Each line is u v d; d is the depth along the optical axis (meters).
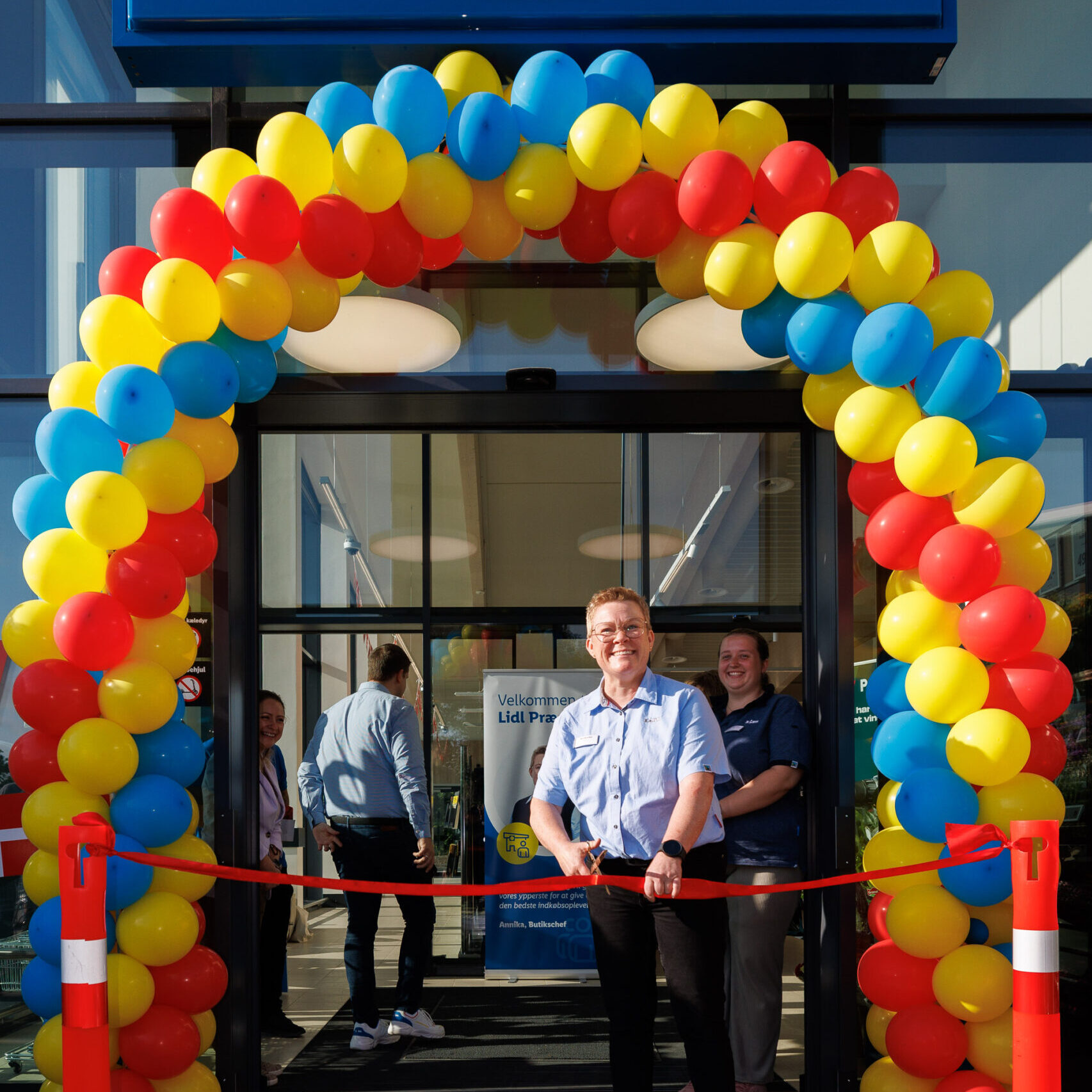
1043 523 3.64
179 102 3.68
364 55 3.22
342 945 7.10
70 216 3.70
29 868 2.67
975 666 2.65
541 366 3.58
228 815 3.38
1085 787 3.52
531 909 4.69
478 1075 3.86
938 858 2.74
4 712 3.58
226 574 3.43
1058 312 3.64
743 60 3.27
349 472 6.13
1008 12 3.65
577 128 2.76
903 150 3.66
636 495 5.91
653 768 2.82
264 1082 3.76
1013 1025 2.33
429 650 6.06
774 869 3.44
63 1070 2.28
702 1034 2.73
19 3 3.73
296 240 2.75
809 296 2.74
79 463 2.68
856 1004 3.29
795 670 5.34
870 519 2.87
